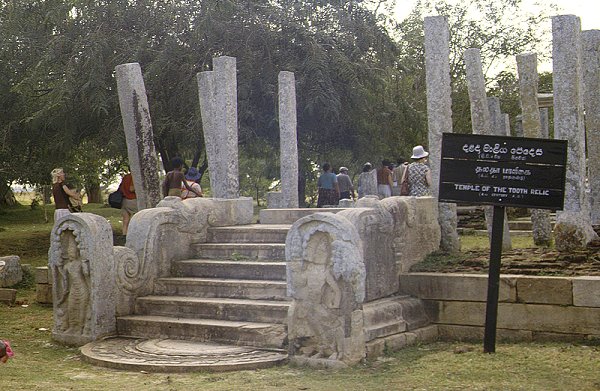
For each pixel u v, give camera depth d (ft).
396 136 82.23
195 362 26.94
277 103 69.46
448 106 38.22
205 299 32.40
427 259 35.50
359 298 26.78
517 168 28.30
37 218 97.66
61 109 64.54
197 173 58.34
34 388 24.35
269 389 23.61
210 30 67.10
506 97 91.25
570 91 35.17
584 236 33.94
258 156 79.10
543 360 26.81
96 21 67.97
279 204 50.21
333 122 73.10
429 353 28.94
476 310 31.89
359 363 26.96
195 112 65.67
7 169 70.59
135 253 33.73
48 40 67.41
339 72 71.61
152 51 68.18
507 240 40.01
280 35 71.72
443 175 29.14
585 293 29.63
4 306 41.06
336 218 26.99
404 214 33.86
